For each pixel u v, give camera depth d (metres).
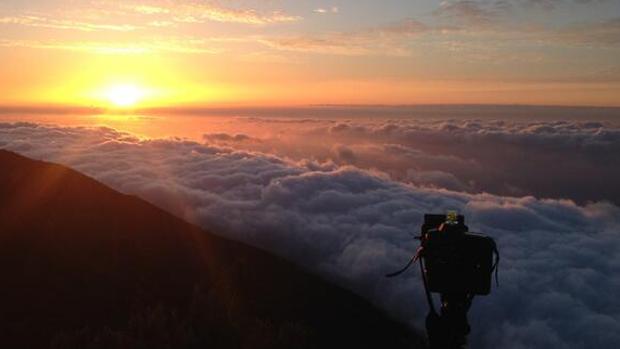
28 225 29.27
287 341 18.05
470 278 3.16
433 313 3.39
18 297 21.19
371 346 29.38
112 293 23.61
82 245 28.97
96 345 14.86
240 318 19.30
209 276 32.06
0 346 17.62
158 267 30.23
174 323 16.78
